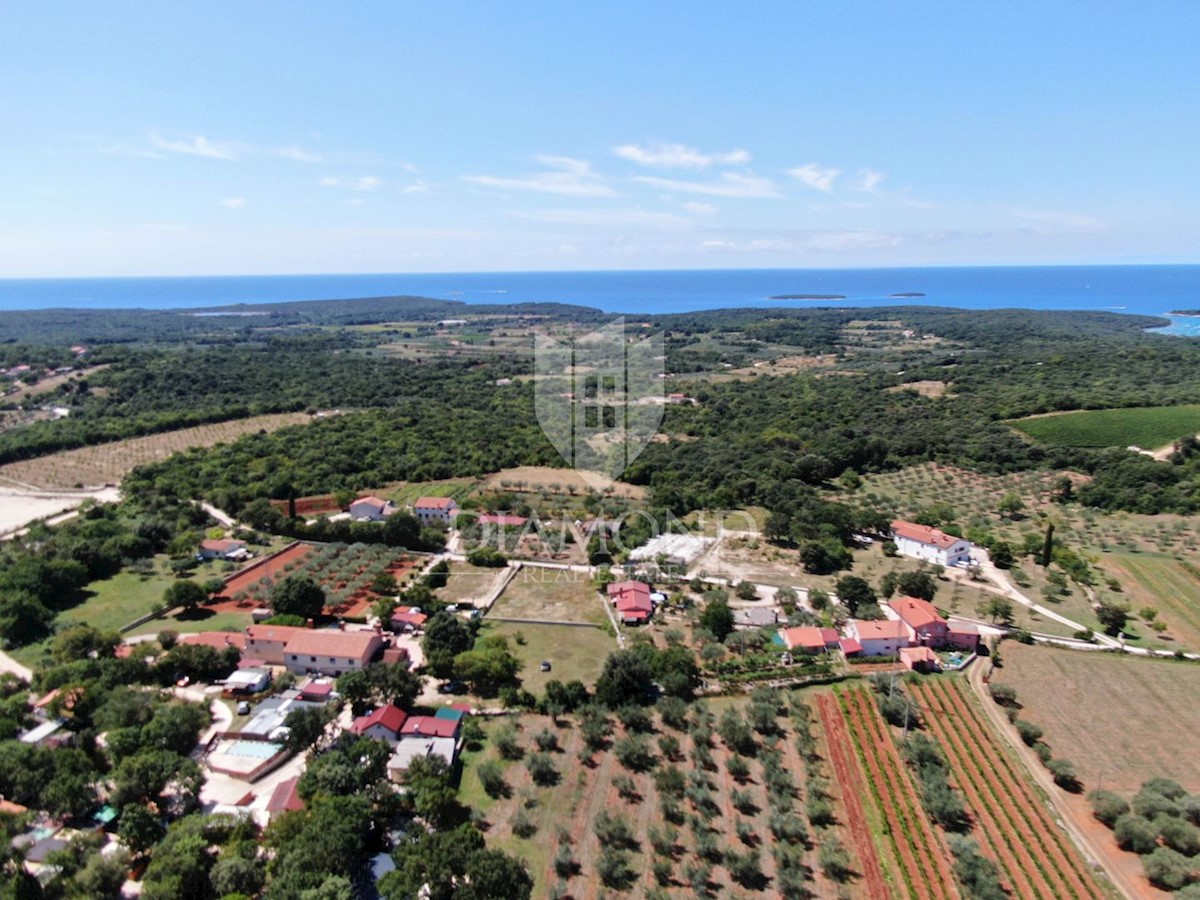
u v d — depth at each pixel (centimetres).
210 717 7075
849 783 6431
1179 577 10888
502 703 7544
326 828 5169
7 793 5759
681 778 6241
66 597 9906
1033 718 7369
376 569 10906
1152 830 5634
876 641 8625
